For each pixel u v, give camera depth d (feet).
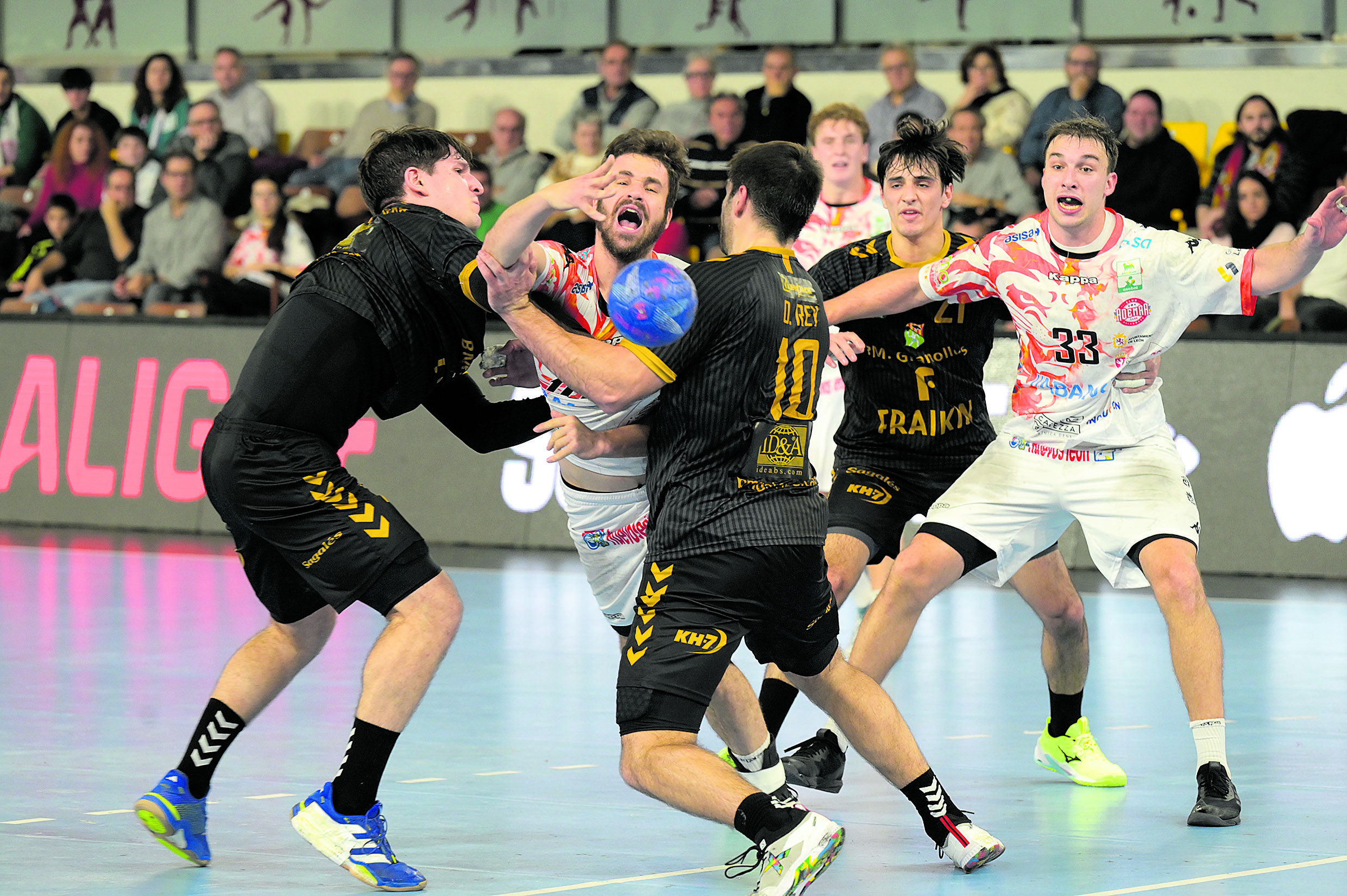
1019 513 56.49
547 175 150.82
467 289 44.11
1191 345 125.49
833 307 58.29
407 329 45.70
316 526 44.80
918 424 60.59
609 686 76.64
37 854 46.52
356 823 43.01
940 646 90.58
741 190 44.47
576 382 42.04
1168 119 153.07
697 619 42.11
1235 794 51.11
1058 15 155.63
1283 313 128.98
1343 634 94.53
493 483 141.38
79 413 152.97
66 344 153.99
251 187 157.89
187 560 128.67
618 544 51.83
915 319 59.36
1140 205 134.51
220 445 45.32
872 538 60.54
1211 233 132.26
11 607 102.47
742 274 42.39
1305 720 68.95
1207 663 52.60
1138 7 153.38
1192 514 55.36
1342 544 120.37
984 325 59.93
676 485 42.63
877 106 145.79
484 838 48.70
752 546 42.01
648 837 48.83
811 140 83.82
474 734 65.46
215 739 45.60
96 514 151.64
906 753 44.98
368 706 43.52
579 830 49.75
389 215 46.29
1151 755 62.23
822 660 44.93
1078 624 57.26
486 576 120.78
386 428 145.18
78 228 161.38
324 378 45.11
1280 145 131.85
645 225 45.78
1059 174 54.34
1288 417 122.31
